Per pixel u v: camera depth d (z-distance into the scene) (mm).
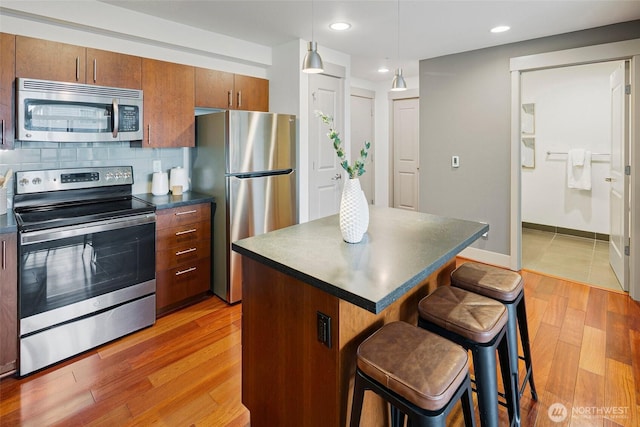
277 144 3293
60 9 2422
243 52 3510
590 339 2459
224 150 2990
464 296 1571
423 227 2020
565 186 5035
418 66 4543
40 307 2137
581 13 2828
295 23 3043
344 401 1332
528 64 3477
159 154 3277
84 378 2096
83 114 2504
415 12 2795
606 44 3074
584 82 4738
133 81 2764
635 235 3025
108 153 2969
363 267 1379
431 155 4266
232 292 3078
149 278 2650
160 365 2225
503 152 3750
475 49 3812
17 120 2268
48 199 2619
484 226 2039
